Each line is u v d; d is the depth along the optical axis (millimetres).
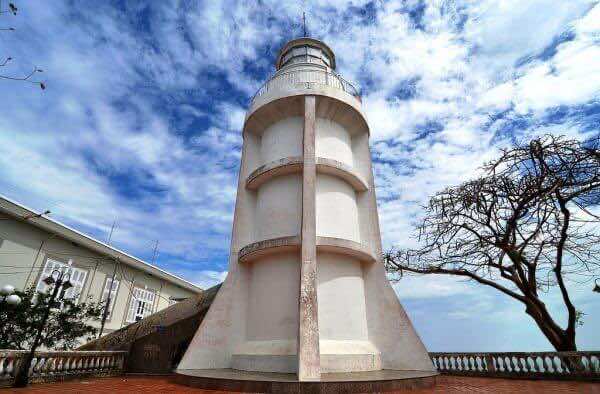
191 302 14922
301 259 9992
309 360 8469
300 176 12867
